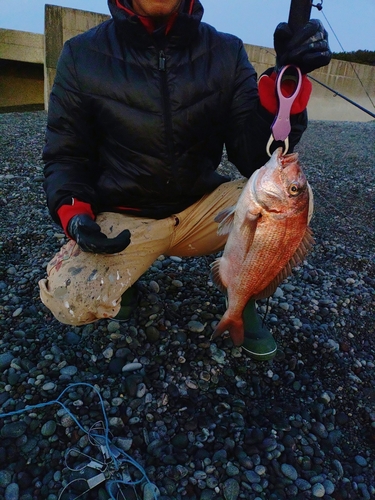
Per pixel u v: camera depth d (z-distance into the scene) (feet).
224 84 6.82
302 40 5.23
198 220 7.88
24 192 14.82
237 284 6.37
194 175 7.29
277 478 6.15
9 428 6.39
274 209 5.74
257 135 6.42
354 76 51.21
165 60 6.39
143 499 5.69
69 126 6.82
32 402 6.86
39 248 11.27
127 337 8.20
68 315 6.70
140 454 6.30
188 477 6.02
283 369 8.02
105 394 7.11
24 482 5.81
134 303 8.64
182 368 7.67
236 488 5.91
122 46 6.48
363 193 17.61
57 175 6.80
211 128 7.07
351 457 6.65
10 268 10.21
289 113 5.47
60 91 6.68
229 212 6.31
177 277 10.18
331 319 9.44
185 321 8.70
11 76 47.65
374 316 9.84
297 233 5.95
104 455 6.15
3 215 13.03
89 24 33.19
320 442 6.80
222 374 7.68
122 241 5.93
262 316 9.09
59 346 7.99
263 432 6.77
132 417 6.79
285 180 5.63
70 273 6.60
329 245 12.91
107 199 7.38
